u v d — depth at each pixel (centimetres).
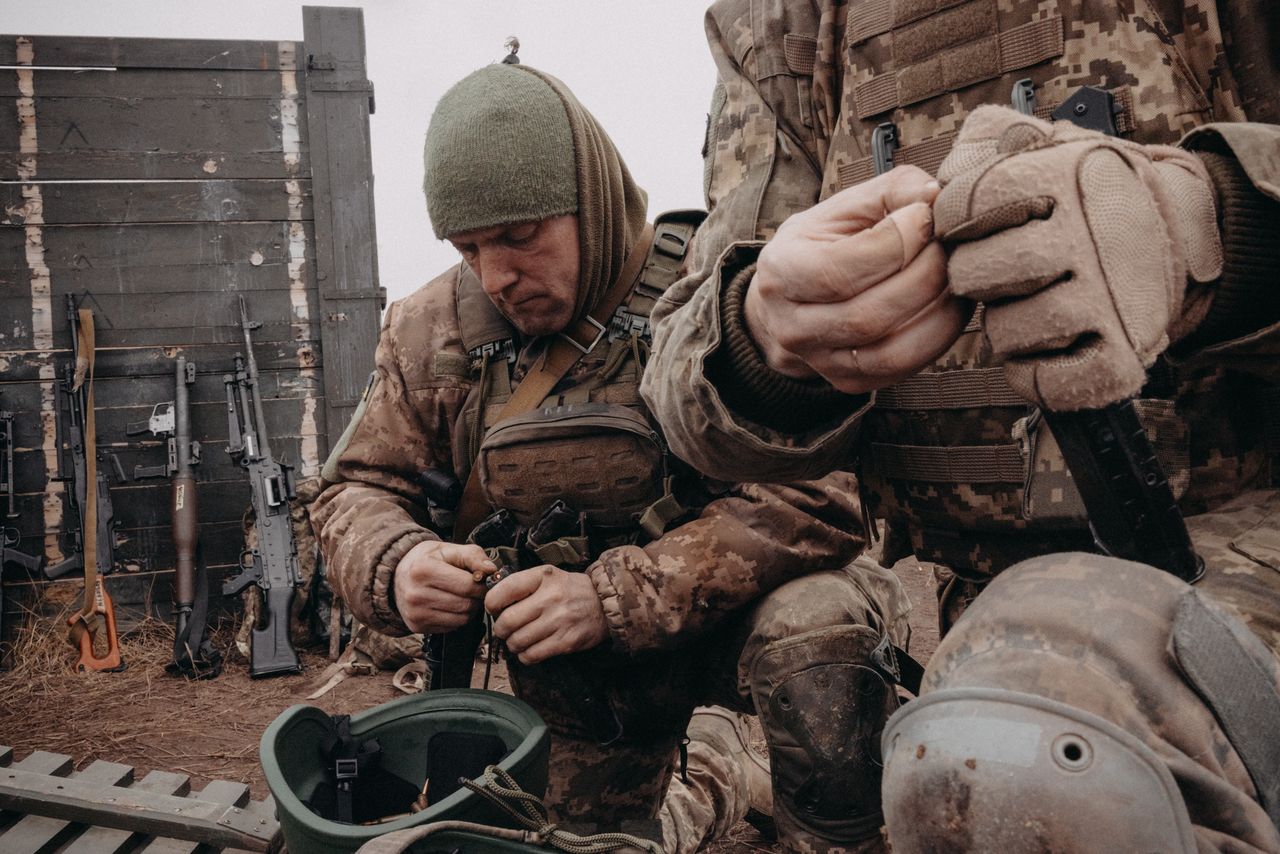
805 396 85
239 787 219
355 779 133
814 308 63
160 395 515
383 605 155
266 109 536
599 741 161
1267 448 86
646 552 142
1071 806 52
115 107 520
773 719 130
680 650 156
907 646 175
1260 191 64
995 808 54
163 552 505
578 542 152
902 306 60
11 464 488
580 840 112
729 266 87
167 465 496
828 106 120
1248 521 76
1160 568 64
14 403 500
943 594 131
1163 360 81
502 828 119
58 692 409
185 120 527
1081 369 55
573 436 150
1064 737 53
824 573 145
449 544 151
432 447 176
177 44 526
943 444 107
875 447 117
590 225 155
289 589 446
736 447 88
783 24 124
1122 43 92
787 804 131
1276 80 88
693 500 155
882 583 170
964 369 103
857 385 67
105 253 515
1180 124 90
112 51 519
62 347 507
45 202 510
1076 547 97
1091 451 59
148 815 200
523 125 149
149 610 500
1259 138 65
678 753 184
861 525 151
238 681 423
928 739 58
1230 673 56
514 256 153
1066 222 53
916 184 63
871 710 127
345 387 536
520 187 147
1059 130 57
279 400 532
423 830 106
